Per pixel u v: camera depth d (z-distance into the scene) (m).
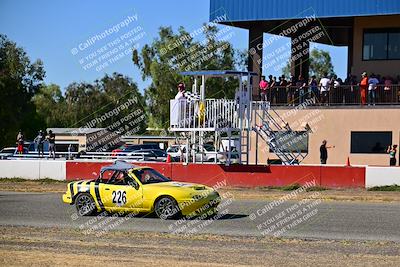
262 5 44.56
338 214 25.59
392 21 44.34
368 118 41.91
